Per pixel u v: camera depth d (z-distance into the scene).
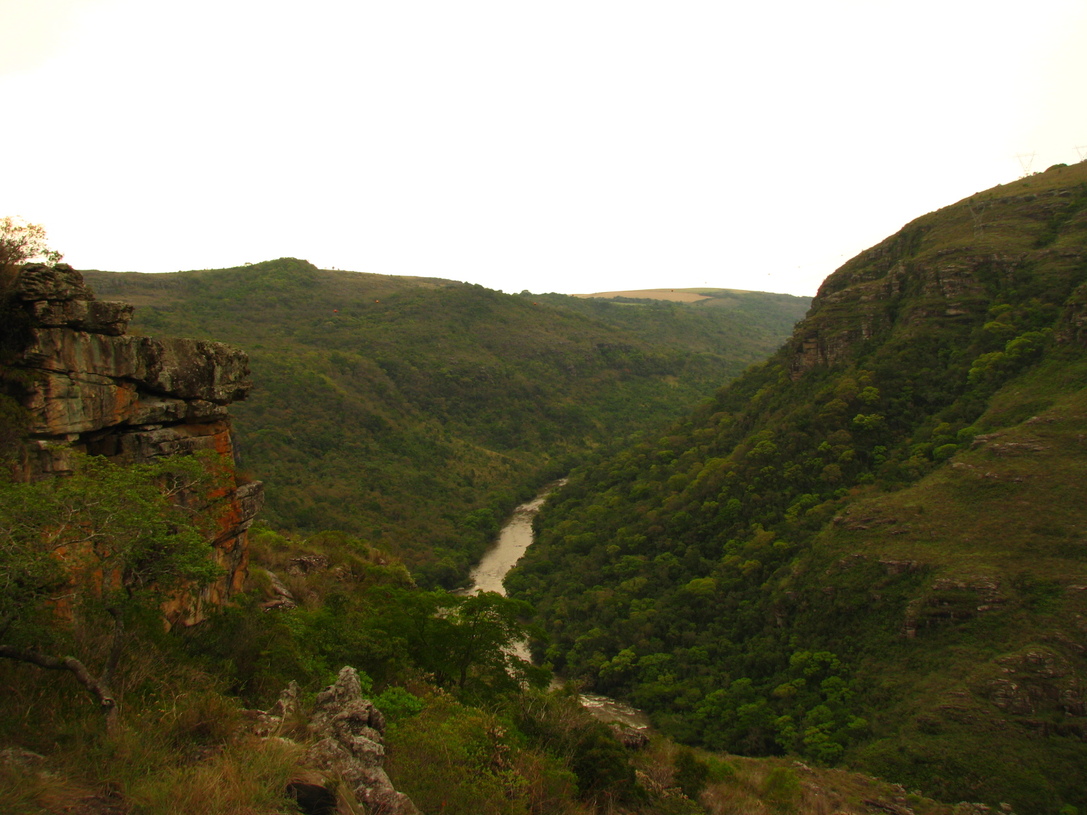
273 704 10.22
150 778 6.43
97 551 8.59
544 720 13.70
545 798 10.08
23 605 7.33
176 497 11.71
